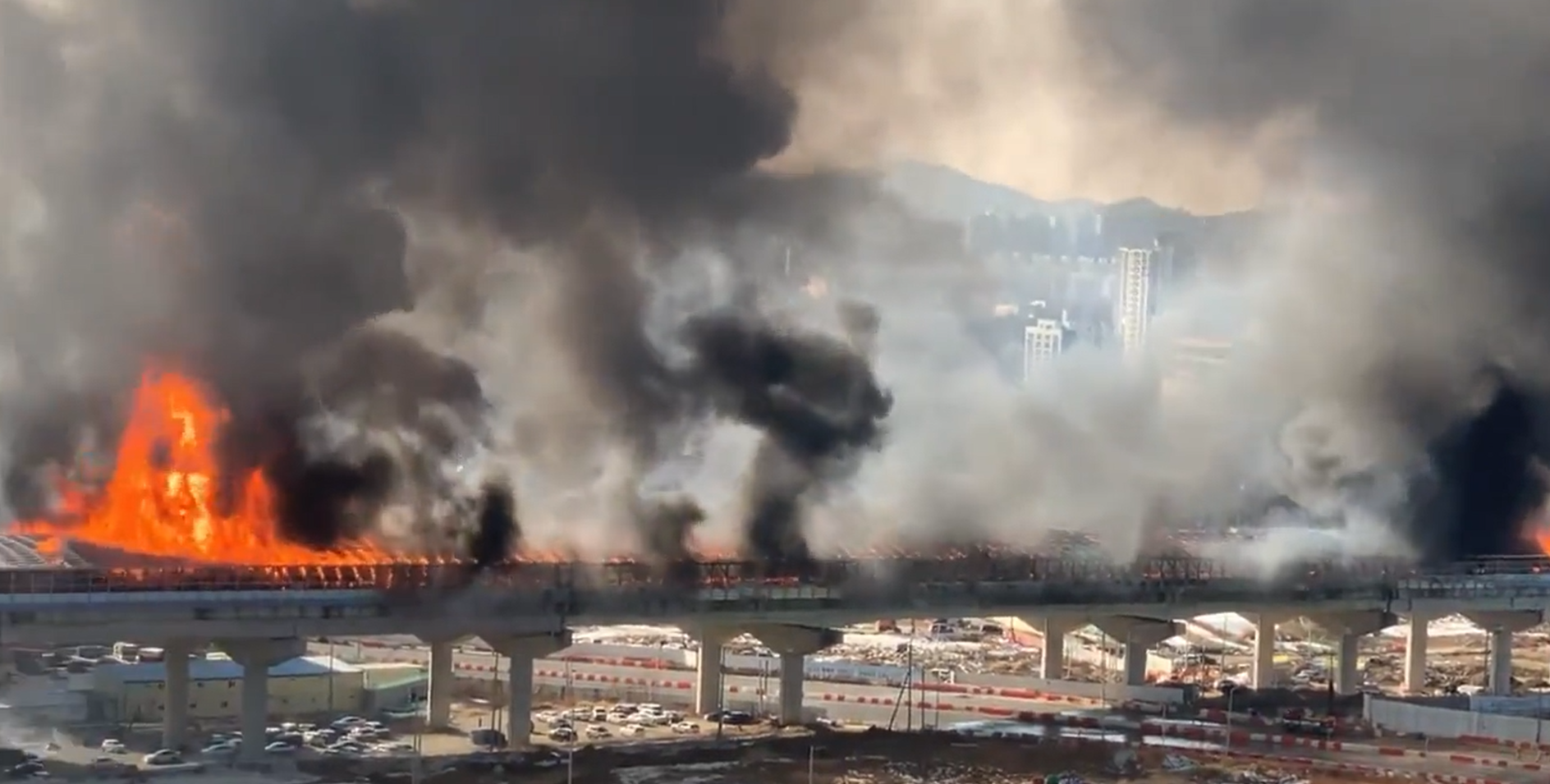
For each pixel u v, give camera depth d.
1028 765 131.12
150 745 129.88
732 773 126.25
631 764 128.38
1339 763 134.50
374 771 123.56
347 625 129.88
